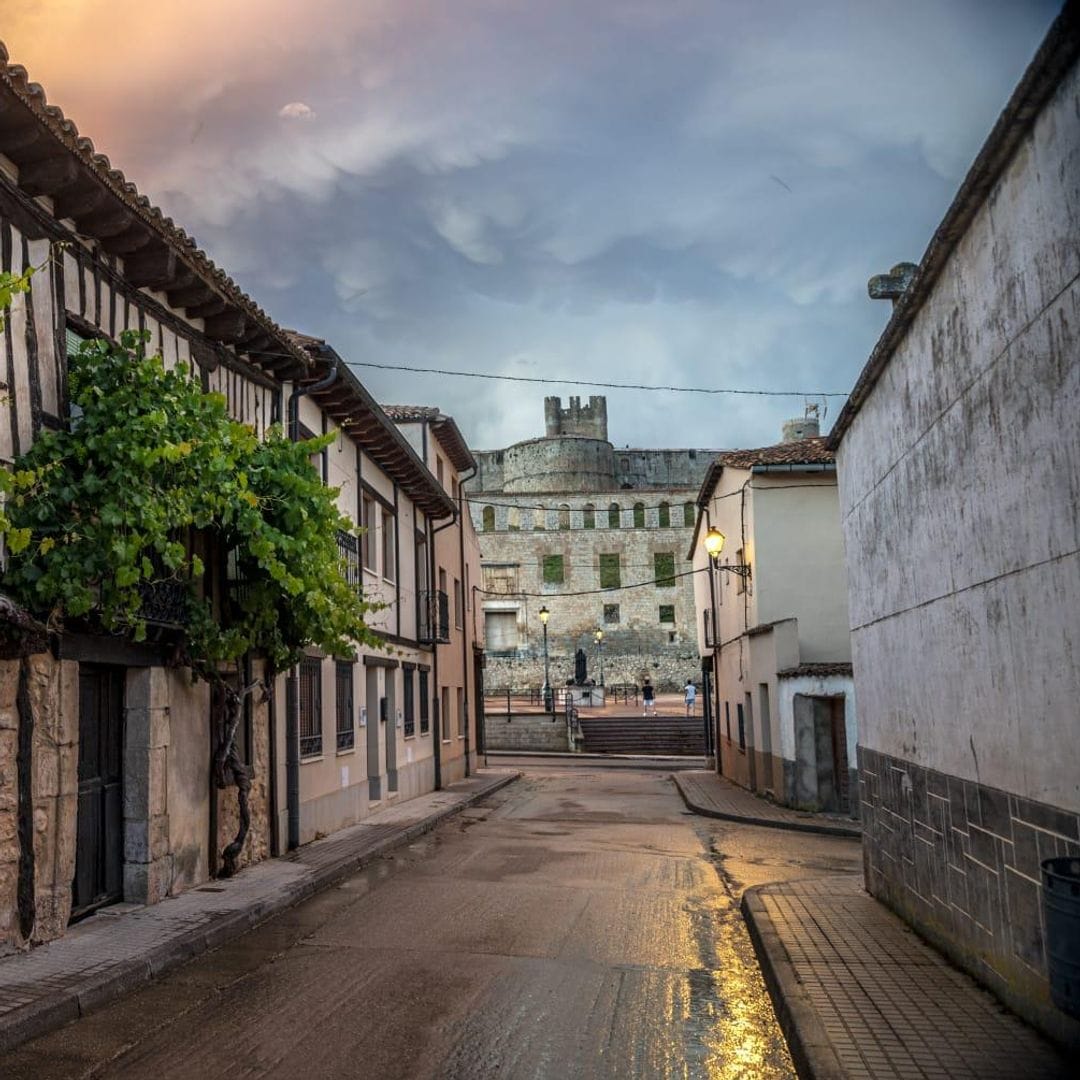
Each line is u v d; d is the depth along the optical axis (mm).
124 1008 6652
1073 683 5152
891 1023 5875
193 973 7551
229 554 11672
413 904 10297
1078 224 4871
